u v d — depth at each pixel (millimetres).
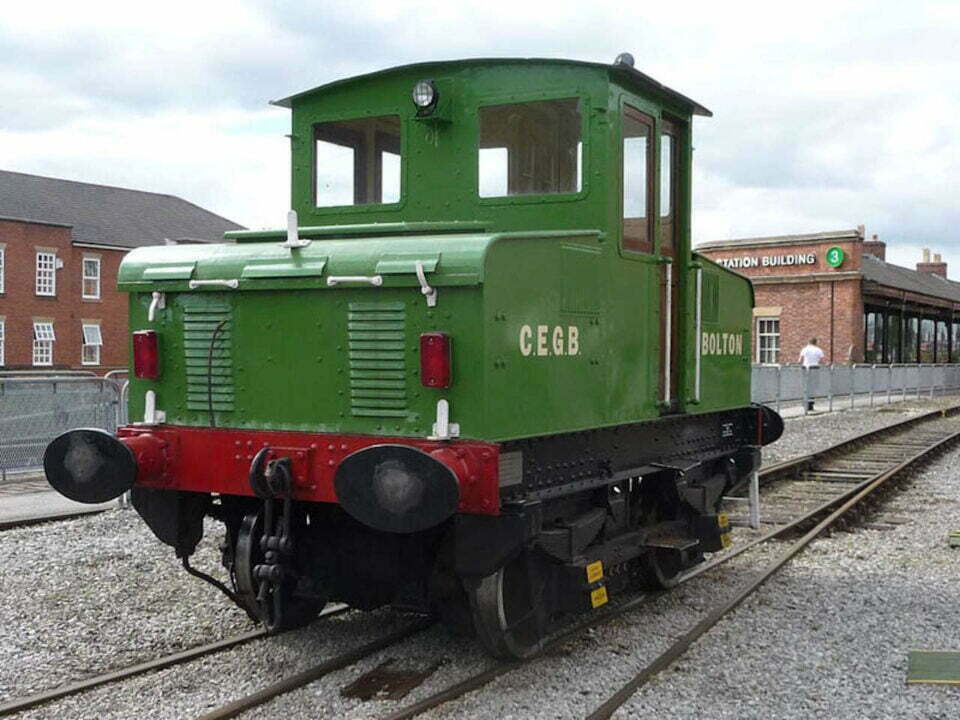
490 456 4645
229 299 5371
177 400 5551
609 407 5926
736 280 8133
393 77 6141
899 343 39656
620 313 6027
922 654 5645
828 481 13117
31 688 5047
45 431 12344
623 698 4859
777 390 23484
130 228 46156
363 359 5012
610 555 5957
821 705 4855
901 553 8539
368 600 5637
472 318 4762
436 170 6059
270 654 5531
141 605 6551
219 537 8727
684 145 7004
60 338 41969
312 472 5023
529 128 5887
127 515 9680
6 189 43469
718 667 5395
